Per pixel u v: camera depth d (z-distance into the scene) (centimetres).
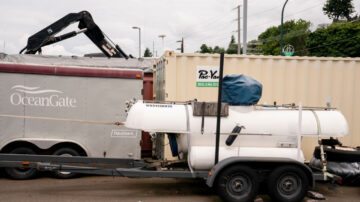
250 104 582
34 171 676
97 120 685
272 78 768
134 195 593
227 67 756
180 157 618
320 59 777
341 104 786
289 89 774
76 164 583
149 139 867
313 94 779
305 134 574
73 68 676
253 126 570
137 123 548
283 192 541
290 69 773
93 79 684
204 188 654
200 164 554
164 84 742
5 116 650
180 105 581
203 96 748
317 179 568
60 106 672
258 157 540
